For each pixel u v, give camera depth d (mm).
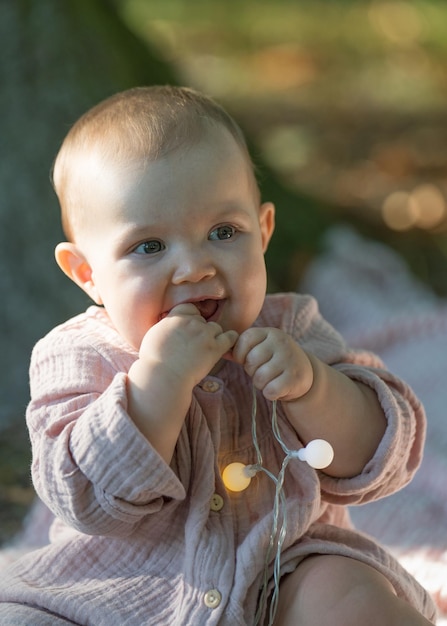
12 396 5375
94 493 2521
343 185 9820
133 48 7371
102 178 2701
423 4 15305
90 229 2764
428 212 8984
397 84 13695
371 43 15219
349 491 2807
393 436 2775
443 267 7984
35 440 2752
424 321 5617
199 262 2619
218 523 2645
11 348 5609
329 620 2488
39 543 3865
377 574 2602
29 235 5805
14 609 2635
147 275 2639
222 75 14414
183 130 2699
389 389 2867
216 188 2660
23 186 5852
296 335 3031
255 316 2734
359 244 7238
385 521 4086
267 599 2617
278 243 7191
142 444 2451
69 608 2590
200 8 16562
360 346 5535
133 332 2699
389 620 2477
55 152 5977
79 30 6379
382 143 11281
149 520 2709
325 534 2799
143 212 2627
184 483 2705
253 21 16375
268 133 11727
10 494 4371
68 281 5797
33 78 6070
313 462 2607
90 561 2730
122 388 2533
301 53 15352
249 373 2639
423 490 4273
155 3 16250
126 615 2553
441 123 11984
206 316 2703
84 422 2523
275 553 2617
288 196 7738
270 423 2826
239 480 2639
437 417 4793
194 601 2520
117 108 2875
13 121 5965
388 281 6859
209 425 2750
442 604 3457
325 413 2734
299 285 6891
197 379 2562
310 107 12844
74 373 2748
